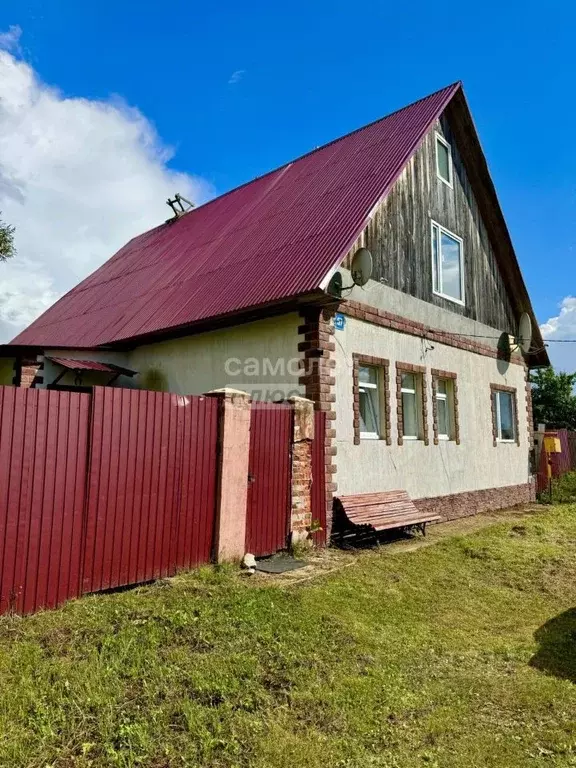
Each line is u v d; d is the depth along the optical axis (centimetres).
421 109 1362
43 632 449
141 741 324
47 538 511
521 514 1359
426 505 1159
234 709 371
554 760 334
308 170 1498
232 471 697
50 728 328
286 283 934
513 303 1675
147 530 601
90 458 551
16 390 499
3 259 1024
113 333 1327
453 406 1314
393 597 641
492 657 500
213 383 1097
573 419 2997
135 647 435
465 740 355
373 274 1073
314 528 849
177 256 1605
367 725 367
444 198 1376
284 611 543
